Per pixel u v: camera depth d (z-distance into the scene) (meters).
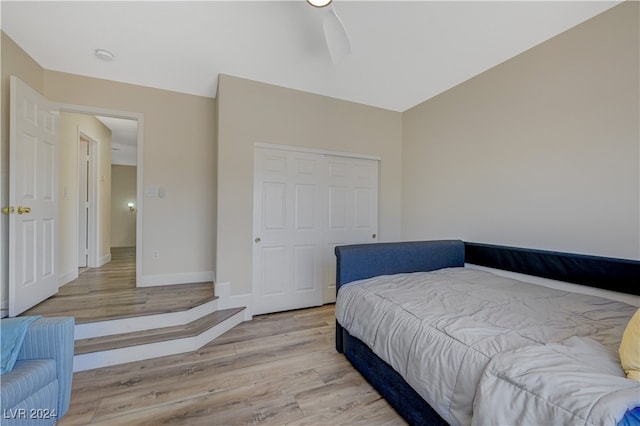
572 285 2.04
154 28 2.12
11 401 1.15
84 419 1.51
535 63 2.34
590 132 2.01
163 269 3.25
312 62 2.61
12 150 2.12
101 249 4.52
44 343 1.41
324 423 1.50
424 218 3.50
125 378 1.89
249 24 2.07
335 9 1.90
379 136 3.72
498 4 1.86
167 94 3.25
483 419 0.92
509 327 1.30
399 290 1.90
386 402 1.67
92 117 4.18
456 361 1.15
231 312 2.76
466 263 2.86
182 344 2.24
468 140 2.93
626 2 1.83
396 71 2.76
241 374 1.95
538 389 0.85
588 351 1.04
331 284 3.49
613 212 1.90
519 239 2.46
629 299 1.77
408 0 1.82
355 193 3.63
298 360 2.14
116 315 2.27
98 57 2.53
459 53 2.45
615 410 0.69
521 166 2.44
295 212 3.25
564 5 1.87
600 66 1.95
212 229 3.43
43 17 1.99
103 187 4.61
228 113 2.85
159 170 3.23
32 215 2.37
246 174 2.94
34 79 2.56
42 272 2.54
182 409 1.60
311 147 3.28
